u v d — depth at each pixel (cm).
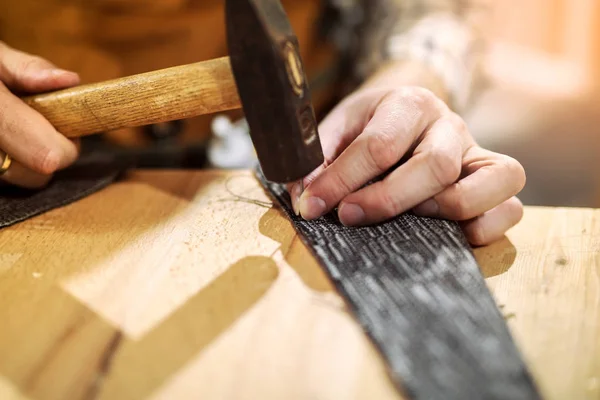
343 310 53
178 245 66
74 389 46
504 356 46
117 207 78
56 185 85
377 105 74
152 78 67
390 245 62
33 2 120
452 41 126
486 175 65
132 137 127
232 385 45
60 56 125
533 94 151
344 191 66
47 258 65
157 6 122
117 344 50
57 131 77
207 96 66
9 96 76
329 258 60
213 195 80
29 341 51
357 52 141
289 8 138
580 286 59
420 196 64
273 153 59
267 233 68
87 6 120
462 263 58
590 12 153
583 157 123
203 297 56
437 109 72
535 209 77
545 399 43
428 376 44
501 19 164
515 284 60
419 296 53
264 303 55
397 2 144
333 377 46
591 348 50
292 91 56
